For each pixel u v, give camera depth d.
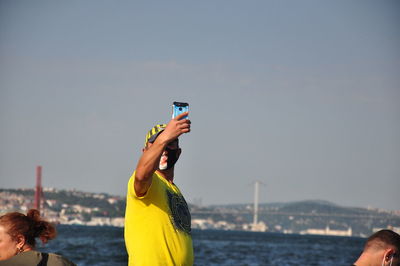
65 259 10.83
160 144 10.16
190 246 11.17
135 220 10.75
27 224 10.73
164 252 10.66
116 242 146.50
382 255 10.15
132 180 10.85
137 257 10.66
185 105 10.59
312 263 111.12
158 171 11.25
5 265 10.43
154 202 10.76
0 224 10.67
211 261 103.38
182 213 11.23
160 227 10.70
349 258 133.25
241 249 155.88
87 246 121.38
